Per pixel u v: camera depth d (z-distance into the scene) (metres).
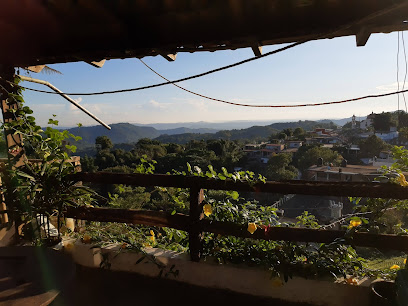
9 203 2.65
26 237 2.70
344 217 2.14
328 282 1.93
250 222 2.08
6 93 2.64
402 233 1.87
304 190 1.88
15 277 1.44
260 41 1.91
